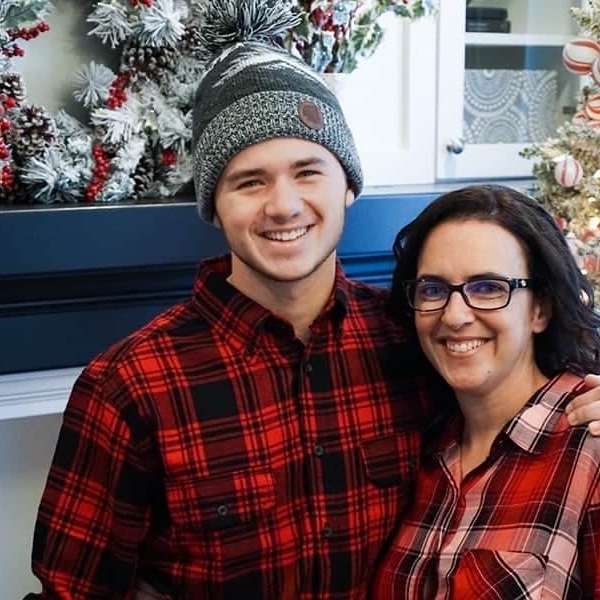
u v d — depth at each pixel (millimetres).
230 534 1088
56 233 1456
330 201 1088
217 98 1088
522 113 2207
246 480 1099
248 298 1137
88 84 1613
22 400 1544
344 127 1116
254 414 1116
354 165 1130
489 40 2119
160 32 1575
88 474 1109
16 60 1632
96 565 1123
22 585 1799
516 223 1098
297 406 1140
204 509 1084
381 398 1190
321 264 1111
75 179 1555
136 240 1514
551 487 1065
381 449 1176
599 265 1420
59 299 1510
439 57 2014
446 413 1230
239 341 1133
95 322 1545
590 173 1512
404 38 1964
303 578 1119
